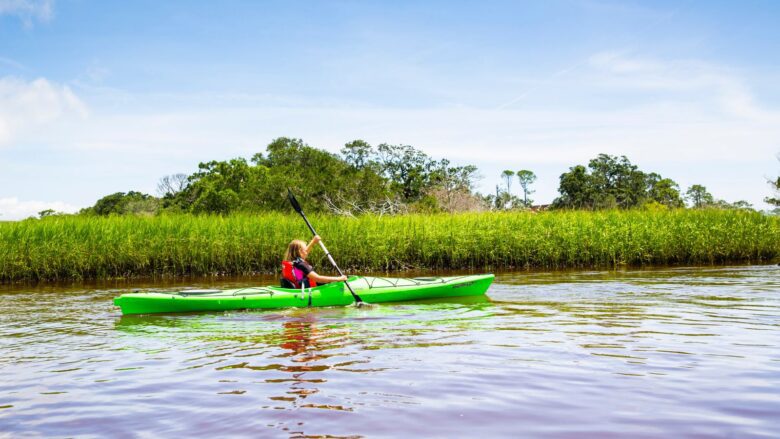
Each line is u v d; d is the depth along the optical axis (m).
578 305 7.06
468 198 30.72
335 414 3.00
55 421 3.05
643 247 14.72
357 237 14.30
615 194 52.47
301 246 7.75
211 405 3.22
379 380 3.64
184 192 35.62
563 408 3.04
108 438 2.77
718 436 2.61
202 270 13.39
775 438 2.57
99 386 3.73
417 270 14.48
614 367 3.86
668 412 2.94
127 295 6.98
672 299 7.41
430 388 3.44
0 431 2.91
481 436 2.66
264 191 25.62
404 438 2.65
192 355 4.61
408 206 26.91
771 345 4.48
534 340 4.86
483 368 3.89
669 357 4.12
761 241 15.09
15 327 6.20
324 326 5.87
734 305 6.74
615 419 2.86
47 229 12.99
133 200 46.97
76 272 12.58
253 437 2.71
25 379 3.96
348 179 26.55
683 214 16.64
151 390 3.58
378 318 6.37
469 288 8.37
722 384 3.41
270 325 6.03
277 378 3.75
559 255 14.79
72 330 5.98
